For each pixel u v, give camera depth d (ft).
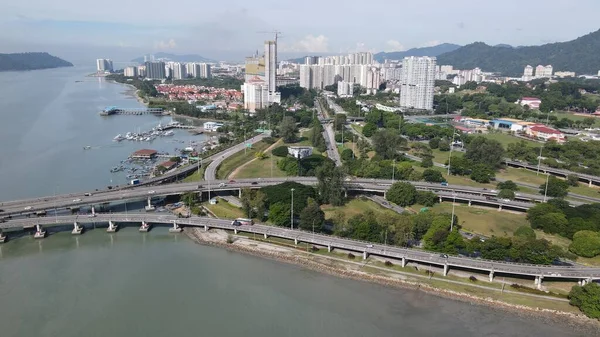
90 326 418.31
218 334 408.67
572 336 412.36
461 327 424.87
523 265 504.02
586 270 496.23
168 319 430.61
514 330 419.95
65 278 511.40
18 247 600.39
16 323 421.59
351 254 569.64
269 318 435.12
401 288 492.95
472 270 524.11
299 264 551.18
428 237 560.20
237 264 551.59
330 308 453.99
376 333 414.21
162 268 539.70
